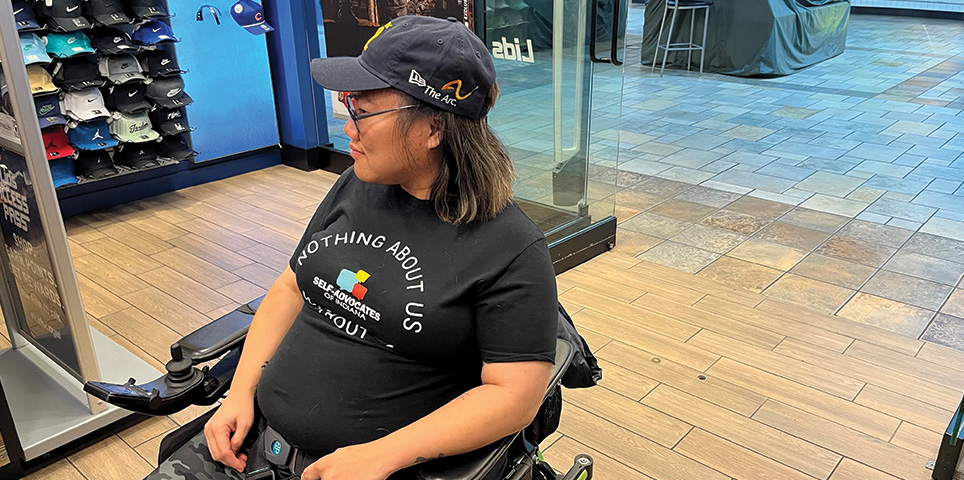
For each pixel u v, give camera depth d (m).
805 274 3.20
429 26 1.04
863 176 4.50
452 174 1.09
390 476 1.11
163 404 1.28
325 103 4.56
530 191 3.16
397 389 1.14
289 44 4.38
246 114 4.50
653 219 3.86
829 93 6.72
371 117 1.06
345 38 3.58
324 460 1.03
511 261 1.08
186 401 1.32
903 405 2.29
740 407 2.29
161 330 2.76
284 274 1.39
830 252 3.42
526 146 3.08
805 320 2.81
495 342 1.08
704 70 7.86
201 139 4.32
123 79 3.65
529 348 1.07
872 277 3.16
